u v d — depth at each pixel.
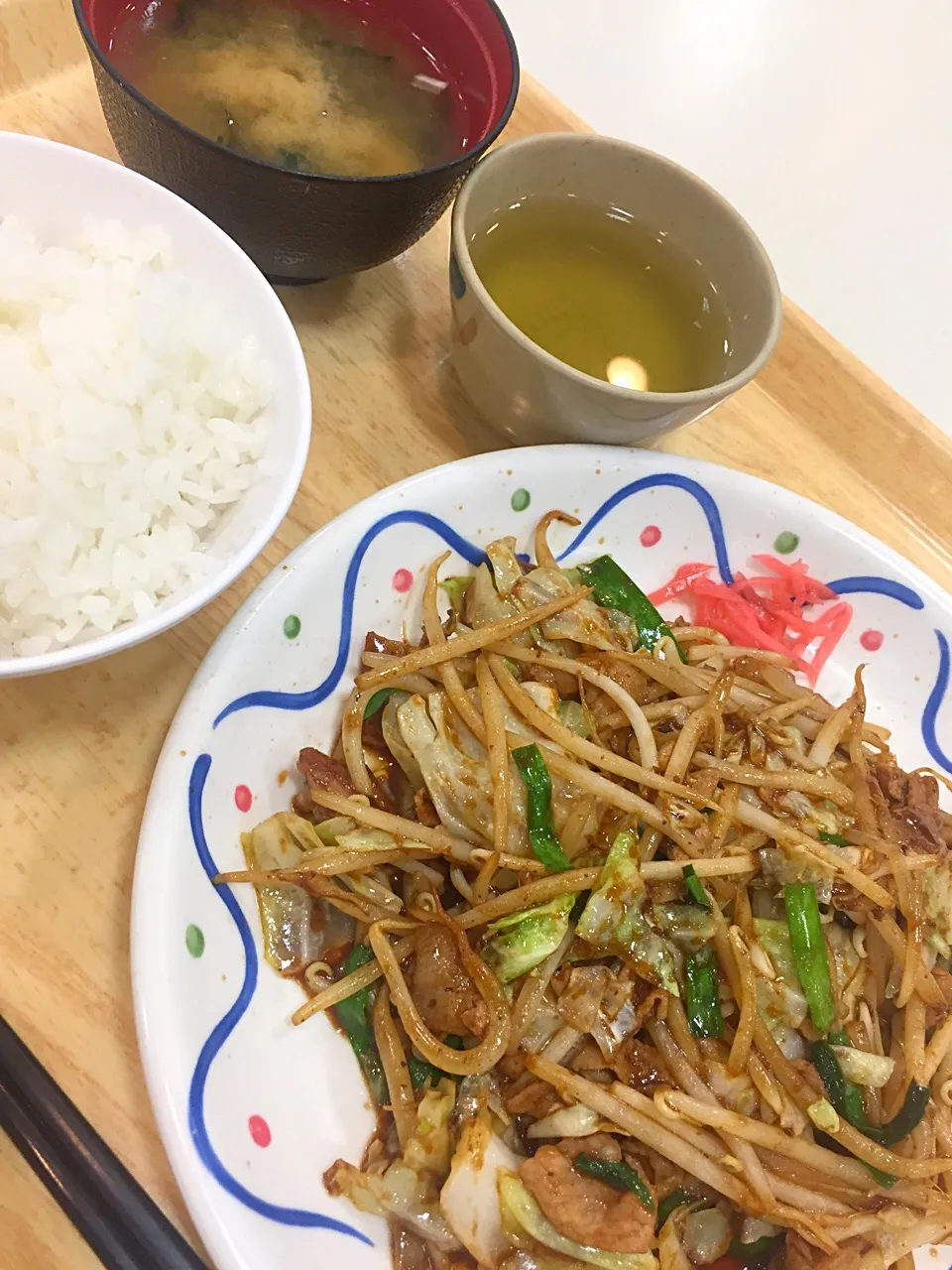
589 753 0.27
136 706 0.25
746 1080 0.26
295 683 0.26
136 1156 0.21
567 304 0.32
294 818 0.25
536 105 0.37
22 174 0.25
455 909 0.27
